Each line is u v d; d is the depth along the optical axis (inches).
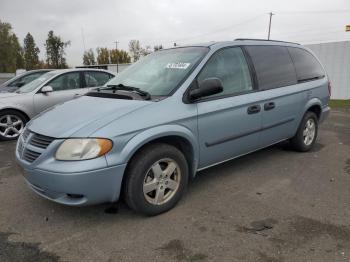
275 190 162.4
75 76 315.9
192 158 148.4
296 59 212.1
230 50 169.8
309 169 191.6
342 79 543.2
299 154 220.2
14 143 271.4
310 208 142.9
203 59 155.6
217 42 169.5
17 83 389.7
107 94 152.6
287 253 111.1
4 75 1201.4
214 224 130.6
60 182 117.2
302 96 206.1
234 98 161.0
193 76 148.6
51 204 149.4
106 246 117.3
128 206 136.0
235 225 129.6
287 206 145.1
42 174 120.6
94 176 117.6
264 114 177.8
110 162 119.8
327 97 234.1
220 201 150.8
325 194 157.3
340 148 236.2
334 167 195.2
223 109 154.3
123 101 139.4
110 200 126.3
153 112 132.2
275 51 197.2
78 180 116.1
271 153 222.1
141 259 109.7
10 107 277.1
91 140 118.1
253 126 172.9
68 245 118.2
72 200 121.8
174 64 160.7
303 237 120.2
